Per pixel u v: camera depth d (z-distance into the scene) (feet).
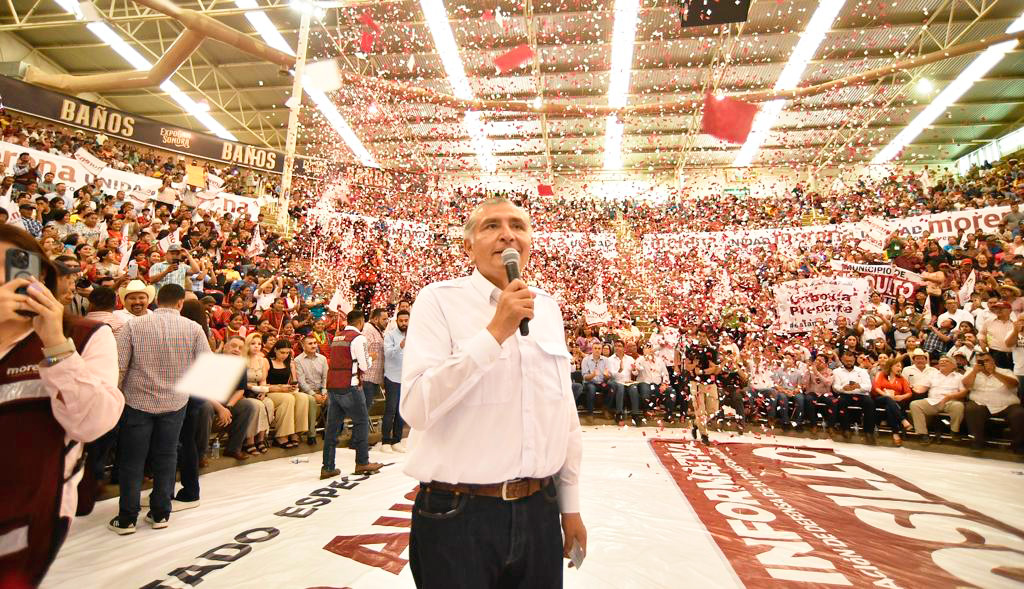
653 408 28.27
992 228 35.27
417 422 3.78
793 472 16.84
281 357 20.97
